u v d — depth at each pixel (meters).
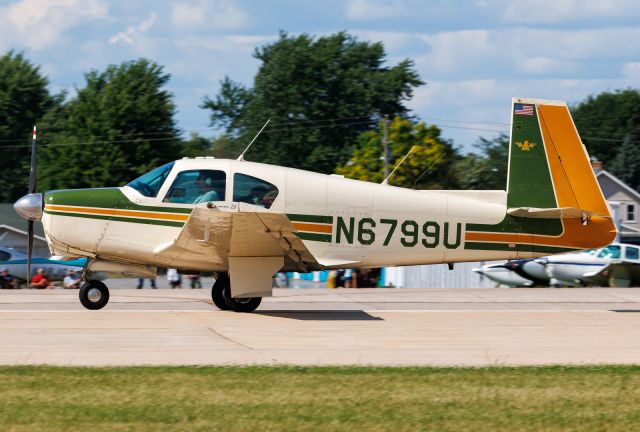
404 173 160.62
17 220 135.88
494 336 41.28
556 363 34.78
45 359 33.41
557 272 85.25
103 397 27.86
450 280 99.19
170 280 88.56
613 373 32.72
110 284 111.38
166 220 45.81
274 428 25.08
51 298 53.06
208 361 33.72
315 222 46.78
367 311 49.91
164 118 184.50
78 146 173.62
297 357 34.97
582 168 49.50
